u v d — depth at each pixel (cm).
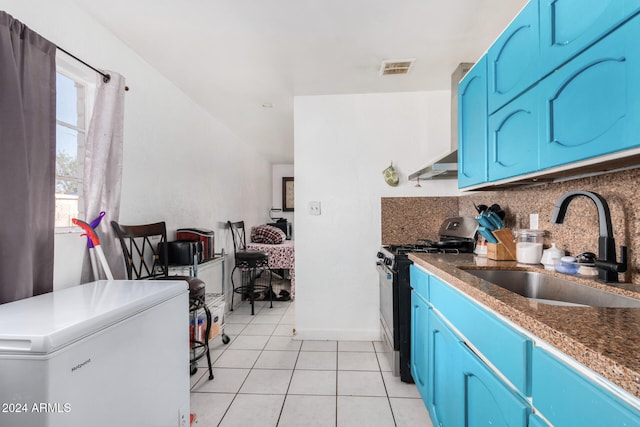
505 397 81
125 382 103
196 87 261
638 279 106
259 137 434
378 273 274
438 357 141
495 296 93
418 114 273
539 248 156
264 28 179
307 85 258
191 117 286
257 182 536
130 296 115
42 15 138
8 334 79
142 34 184
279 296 419
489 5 161
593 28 85
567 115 97
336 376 211
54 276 145
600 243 110
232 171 401
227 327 309
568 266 127
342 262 278
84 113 173
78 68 158
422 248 226
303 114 278
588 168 115
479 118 161
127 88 183
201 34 185
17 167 114
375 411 174
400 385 200
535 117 113
